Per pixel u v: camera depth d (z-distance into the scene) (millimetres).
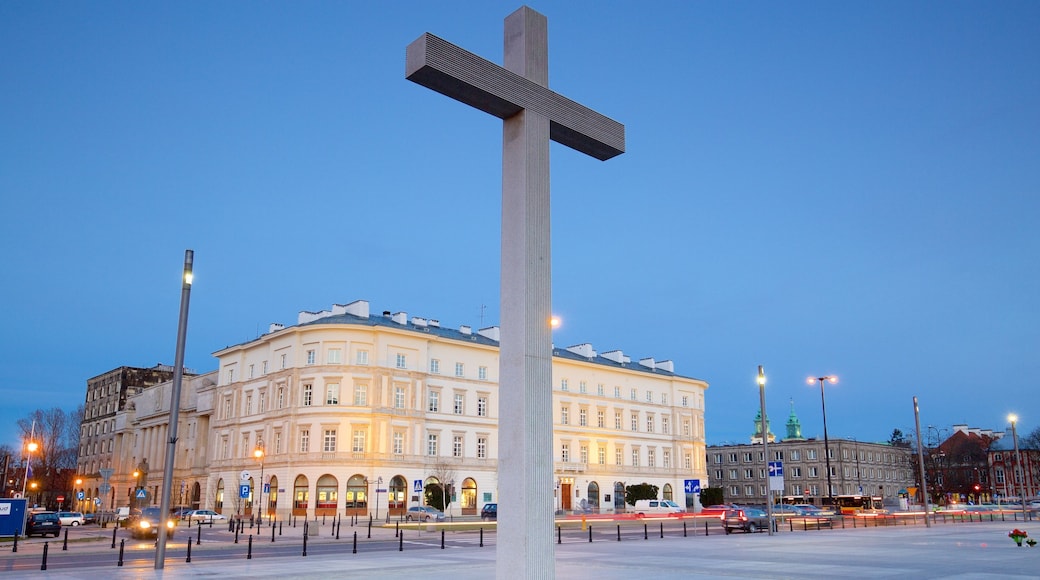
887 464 136250
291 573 20203
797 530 46875
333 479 70000
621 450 96375
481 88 13891
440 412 78438
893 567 20609
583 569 20812
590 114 15750
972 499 128375
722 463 138750
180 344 22266
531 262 14016
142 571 20906
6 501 40531
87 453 135500
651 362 109875
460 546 33875
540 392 13656
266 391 77812
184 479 93875
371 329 73750
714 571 19906
